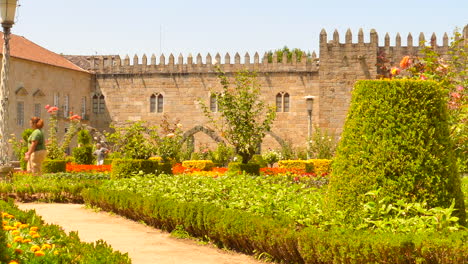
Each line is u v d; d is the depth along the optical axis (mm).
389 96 9188
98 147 37281
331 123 52031
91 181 20375
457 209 8438
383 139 9055
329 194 9477
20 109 49281
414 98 9148
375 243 7582
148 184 16312
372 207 8547
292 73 54969
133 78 58750
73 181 20500
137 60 58656
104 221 14695
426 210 8266
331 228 8695
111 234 12672
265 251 9883
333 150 46375
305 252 8617
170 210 12656
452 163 9109
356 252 7762
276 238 9297
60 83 54781
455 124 12492
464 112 12500
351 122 9445
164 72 57969
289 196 11711
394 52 51812
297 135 54688
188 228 12125
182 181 15531
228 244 10875
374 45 51500
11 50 49000
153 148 22484
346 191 9133
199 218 11625
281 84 55188
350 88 51875
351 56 51906
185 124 57406
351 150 9273
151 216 13469
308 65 54688
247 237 10180
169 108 57781
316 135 45156
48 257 7457
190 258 10180
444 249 7133
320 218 9281
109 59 59312
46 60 53219
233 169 25594
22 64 49656
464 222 8977
